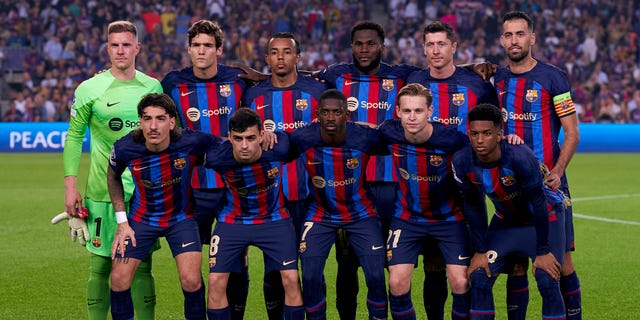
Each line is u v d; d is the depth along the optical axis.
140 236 5.64
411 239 5.75
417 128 5.46
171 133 5.52
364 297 7.42
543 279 5.40
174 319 6.67
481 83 6.36
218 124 6.41
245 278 6.21
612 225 11.32
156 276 8.20
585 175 17.41
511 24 6.20
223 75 6.44
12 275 8.19
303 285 5.65
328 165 5.66
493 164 5.31
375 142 5.71
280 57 6.15
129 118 6.04
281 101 6.31
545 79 6.20
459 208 5.76
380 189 6.43
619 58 26.31
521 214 5.50
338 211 5.73
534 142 6.28
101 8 26.64
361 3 27.84
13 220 11.58
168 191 5.59
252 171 5.50
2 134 22.78
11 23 26.48
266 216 5.67
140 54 25.73
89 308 6.06
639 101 24.55
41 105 24.11
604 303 7.15
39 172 17.66
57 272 8.33
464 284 5.62
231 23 27.33
